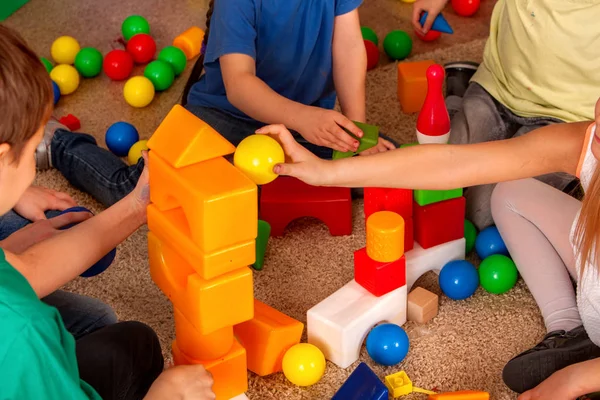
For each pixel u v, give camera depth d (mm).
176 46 2086
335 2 1542
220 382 1110
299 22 1537
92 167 1556
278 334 1162
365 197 1317
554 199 1330
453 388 1184
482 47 2080
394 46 2023
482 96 1609
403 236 1215
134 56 2029
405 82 1812
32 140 817
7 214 1301
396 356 1187
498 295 1353
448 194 1336
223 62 1473
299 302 1350
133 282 1391
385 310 1245
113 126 1701
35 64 803
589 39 1408
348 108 1593
